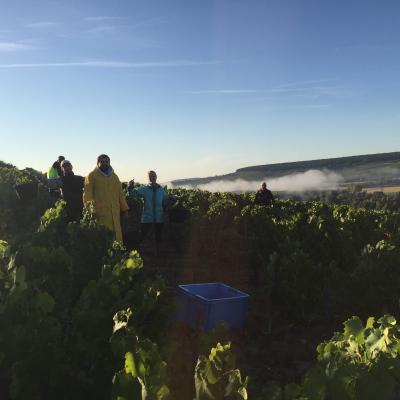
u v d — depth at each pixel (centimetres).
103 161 884
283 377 548
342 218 1265
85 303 417
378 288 668
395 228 1292
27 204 1530
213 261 1127
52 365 350
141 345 271
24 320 384
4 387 374
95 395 354
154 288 431
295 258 698
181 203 1666
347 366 226
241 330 643
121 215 934
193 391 484
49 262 556
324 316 742
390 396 222
